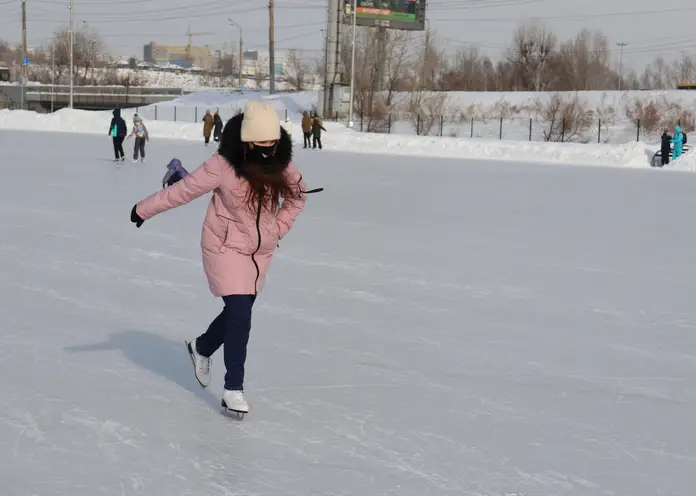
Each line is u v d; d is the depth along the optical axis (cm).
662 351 638
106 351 597
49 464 406
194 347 503
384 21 5888
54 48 12181
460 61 10100
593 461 428
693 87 7475
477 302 786
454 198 1738
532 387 545
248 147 446
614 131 5519
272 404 500
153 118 6028
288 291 807
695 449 447
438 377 560
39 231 1113
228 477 397
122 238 1073
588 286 873
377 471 408
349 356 602
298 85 9694
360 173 2394
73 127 4709
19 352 588
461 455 431
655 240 1219
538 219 1430
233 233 458
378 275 895
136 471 401
